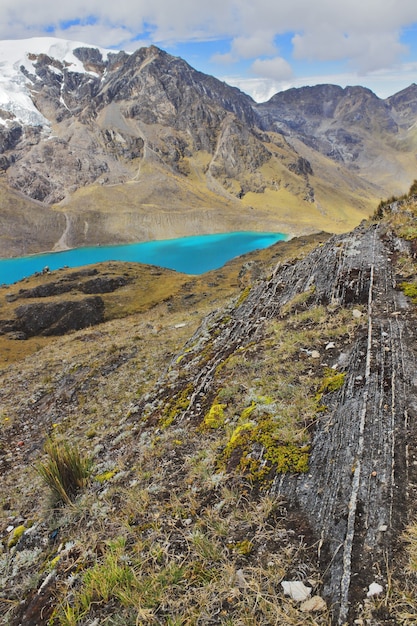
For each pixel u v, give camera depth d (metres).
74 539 6.02
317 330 9.58
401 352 7.59
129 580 4.61
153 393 12.07
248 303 15.36
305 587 4.12
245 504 5.40
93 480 7.74
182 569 4.62
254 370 8.90
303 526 4.86
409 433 5.65
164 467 7.01
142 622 4.15
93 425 13.88
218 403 8.30
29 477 11.66
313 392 7.30
